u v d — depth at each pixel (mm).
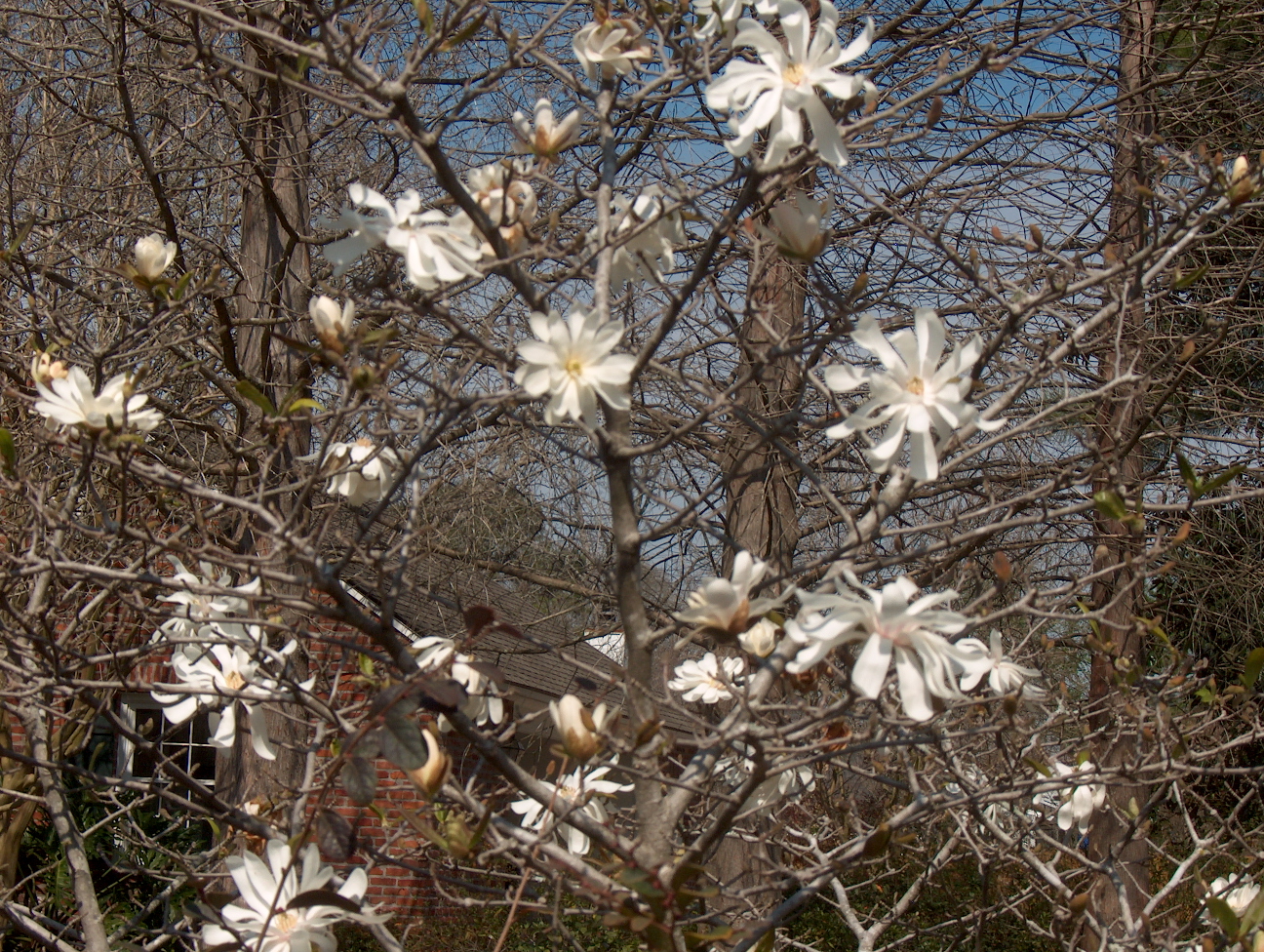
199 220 6004
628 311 3408
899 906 2652
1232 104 5457
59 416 1947
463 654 2146
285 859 1910
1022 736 2637
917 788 2322
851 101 2010
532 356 1780
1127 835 2549
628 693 1877
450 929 4828
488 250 2057
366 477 2342
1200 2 4809
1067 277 3006
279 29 3793
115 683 2094
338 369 1901
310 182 5129
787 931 3564
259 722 2209
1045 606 2469
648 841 1878
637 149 3953
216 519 3330
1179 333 4832
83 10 5227
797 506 5633
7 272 4645
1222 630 6031
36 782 4469
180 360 4539
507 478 4734
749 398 4469
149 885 5238
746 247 2812
